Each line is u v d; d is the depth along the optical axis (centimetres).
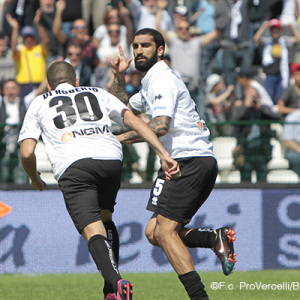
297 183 2541
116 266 1264
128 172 2527
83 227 1309
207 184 1430
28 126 1381
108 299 1477
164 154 1316
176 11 3347
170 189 1393
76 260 2494
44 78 3222
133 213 2502
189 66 3155
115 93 1653
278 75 3391
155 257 2494
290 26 3588
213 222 2516
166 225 1392
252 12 3541
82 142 1346
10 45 3425
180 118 1416
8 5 3478
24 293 1939
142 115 2633
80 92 1405
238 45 3469
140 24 3453
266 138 2548
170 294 1891
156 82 1416
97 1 3531
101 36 3372
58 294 1914
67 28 3353
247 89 2764
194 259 2502
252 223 2527
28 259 2489
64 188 1335
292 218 2536
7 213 2495
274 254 2528
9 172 2514
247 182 2539
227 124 2548
